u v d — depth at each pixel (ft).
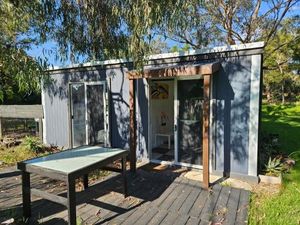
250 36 32.30
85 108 22.59
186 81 17.12
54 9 13.26
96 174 16.44
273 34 31.78
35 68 14.23
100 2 13.39
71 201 9.35
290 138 27.66
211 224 10.23
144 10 11.25
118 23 13.87
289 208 11.39
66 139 24.32
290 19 30.14
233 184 14.61
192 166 17.34
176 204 12.08
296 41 30.89
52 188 14.21
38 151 22.76
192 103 17.02
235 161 15.60
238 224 10.19
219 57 15.65
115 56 15.19
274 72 58.59
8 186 14.56
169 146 23.13
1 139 26.73
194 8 12.43
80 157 11.44
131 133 16.88
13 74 14.37
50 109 25.21
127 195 13.10
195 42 30.99
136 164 18.83
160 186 14.40
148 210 11.50
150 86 19.57
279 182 14.52
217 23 30.96
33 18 12.96
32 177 16.06
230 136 15.64
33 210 11.44
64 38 14.55
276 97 84.69
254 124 14.84
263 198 12.64
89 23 14.06
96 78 21.70
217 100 15.85
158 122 24.07
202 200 12.48
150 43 12.87
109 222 10.43
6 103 37.40
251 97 14.83
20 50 13.52
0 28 13.28
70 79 23.31
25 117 26.84
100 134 21.93
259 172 15.84
